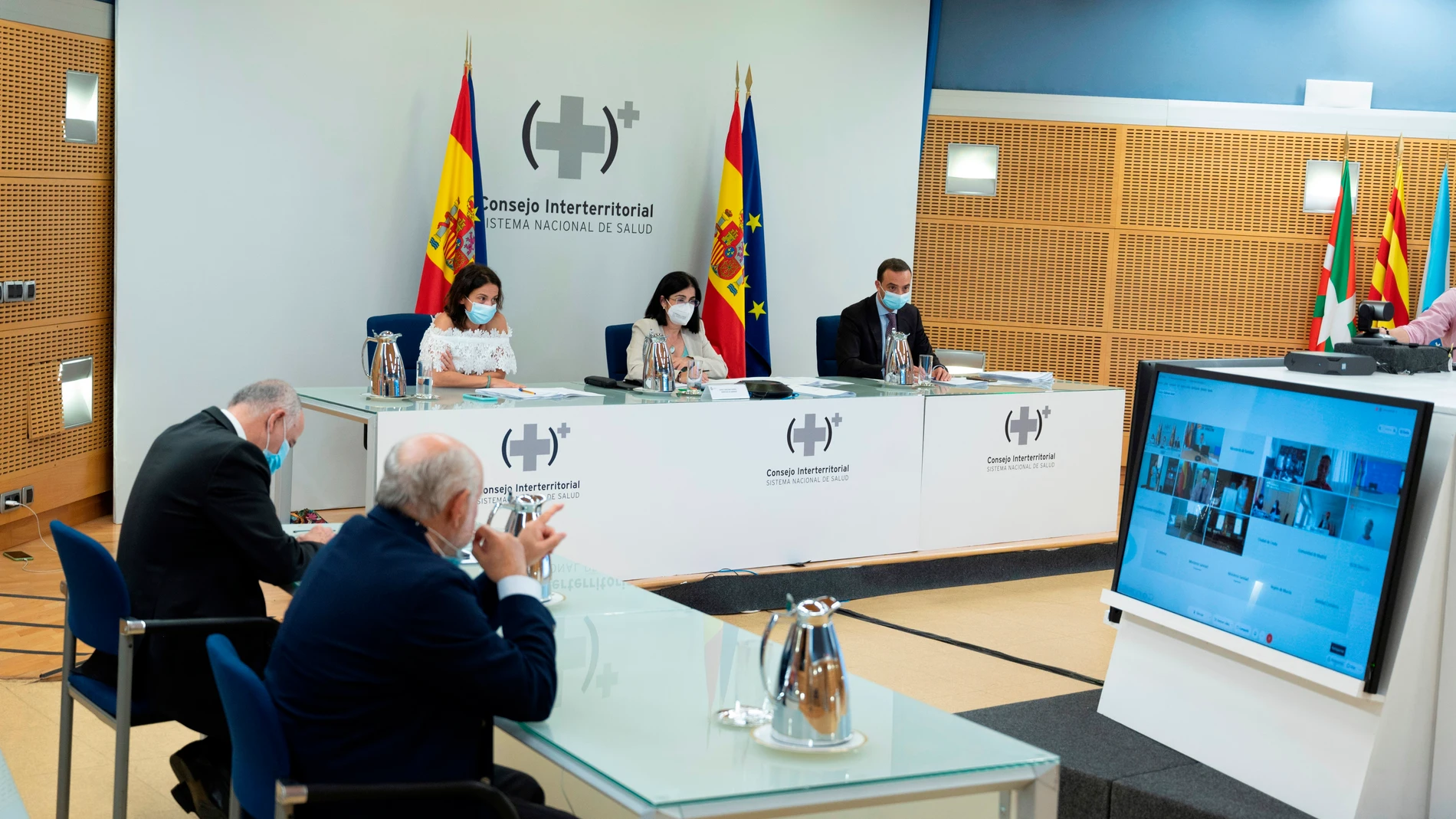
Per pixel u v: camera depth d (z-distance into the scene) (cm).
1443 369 324
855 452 504
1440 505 238
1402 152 793
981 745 186
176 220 590
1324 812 249
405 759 189
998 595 526
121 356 586
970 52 801
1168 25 797
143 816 296
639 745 182
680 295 548
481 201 638
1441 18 795
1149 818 262
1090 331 820
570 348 698
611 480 446
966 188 808
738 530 479
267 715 179
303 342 628
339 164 626
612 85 690
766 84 733
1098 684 410
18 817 288
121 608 256
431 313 625
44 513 570
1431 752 250
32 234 548
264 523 270
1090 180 807
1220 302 812
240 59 596
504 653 188
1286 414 267
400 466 200
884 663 429
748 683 212
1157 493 300
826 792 169
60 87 557
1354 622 245
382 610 188
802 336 765
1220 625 275
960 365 645
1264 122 796
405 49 635
